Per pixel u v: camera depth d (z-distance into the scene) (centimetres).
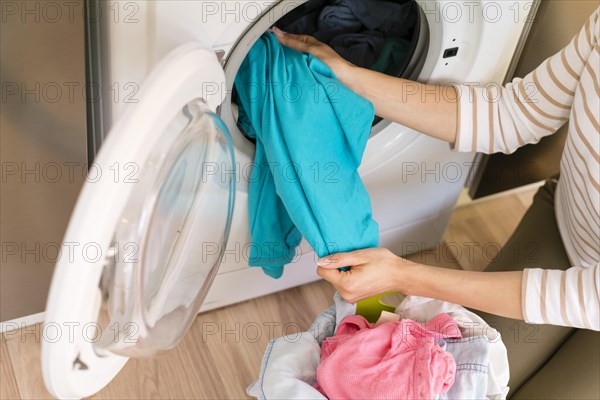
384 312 108
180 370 134
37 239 113
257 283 143
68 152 102
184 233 100
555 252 122
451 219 172
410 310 111
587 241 111
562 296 98
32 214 108
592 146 101
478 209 176
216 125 93
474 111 113
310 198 105
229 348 139
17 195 104
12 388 126
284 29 126
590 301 96
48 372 72
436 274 104
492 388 100
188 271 104
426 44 119
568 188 112
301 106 103
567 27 132
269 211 119
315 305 150
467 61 120
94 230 66
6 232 109
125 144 68
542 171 158
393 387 94
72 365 75
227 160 104
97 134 111
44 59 89
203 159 95
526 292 99
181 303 105
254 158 116
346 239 108
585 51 103
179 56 76
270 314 147
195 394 131
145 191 75
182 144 82
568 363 114
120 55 93
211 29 93
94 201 66
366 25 126
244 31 97
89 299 71
